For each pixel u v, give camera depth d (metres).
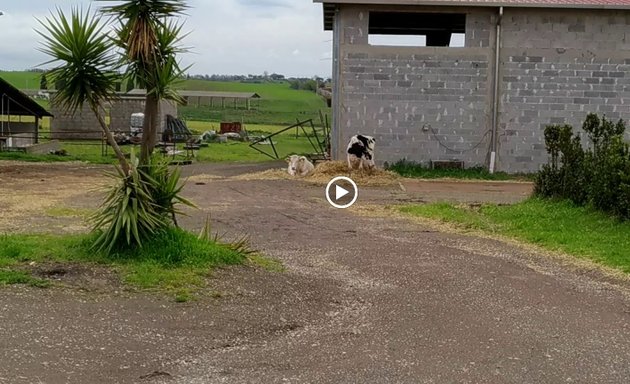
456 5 18.73
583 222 10.48
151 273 6.36
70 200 12.91
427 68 19.19
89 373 4.21
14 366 4.18
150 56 6.86
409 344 5.09
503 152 19.34
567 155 12.23
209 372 4.39
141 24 6.70
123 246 6.89
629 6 18.67
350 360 4.70
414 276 7.34
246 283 6.53
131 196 6.98
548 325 5.64
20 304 5.38
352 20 19.12
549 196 12.60
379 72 19.20
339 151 19.44
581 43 19.14
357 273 7.44
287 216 11.62
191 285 6.21
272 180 17.47
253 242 9.09
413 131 19.31
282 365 4.57
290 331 5.33
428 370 4.54
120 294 5.86
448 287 6.89
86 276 6.23
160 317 5.39
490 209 12.27
